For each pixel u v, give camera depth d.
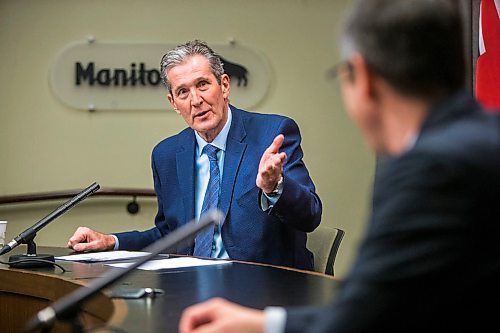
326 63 4.71
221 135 3.08
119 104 4.68
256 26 4.70
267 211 2.72
